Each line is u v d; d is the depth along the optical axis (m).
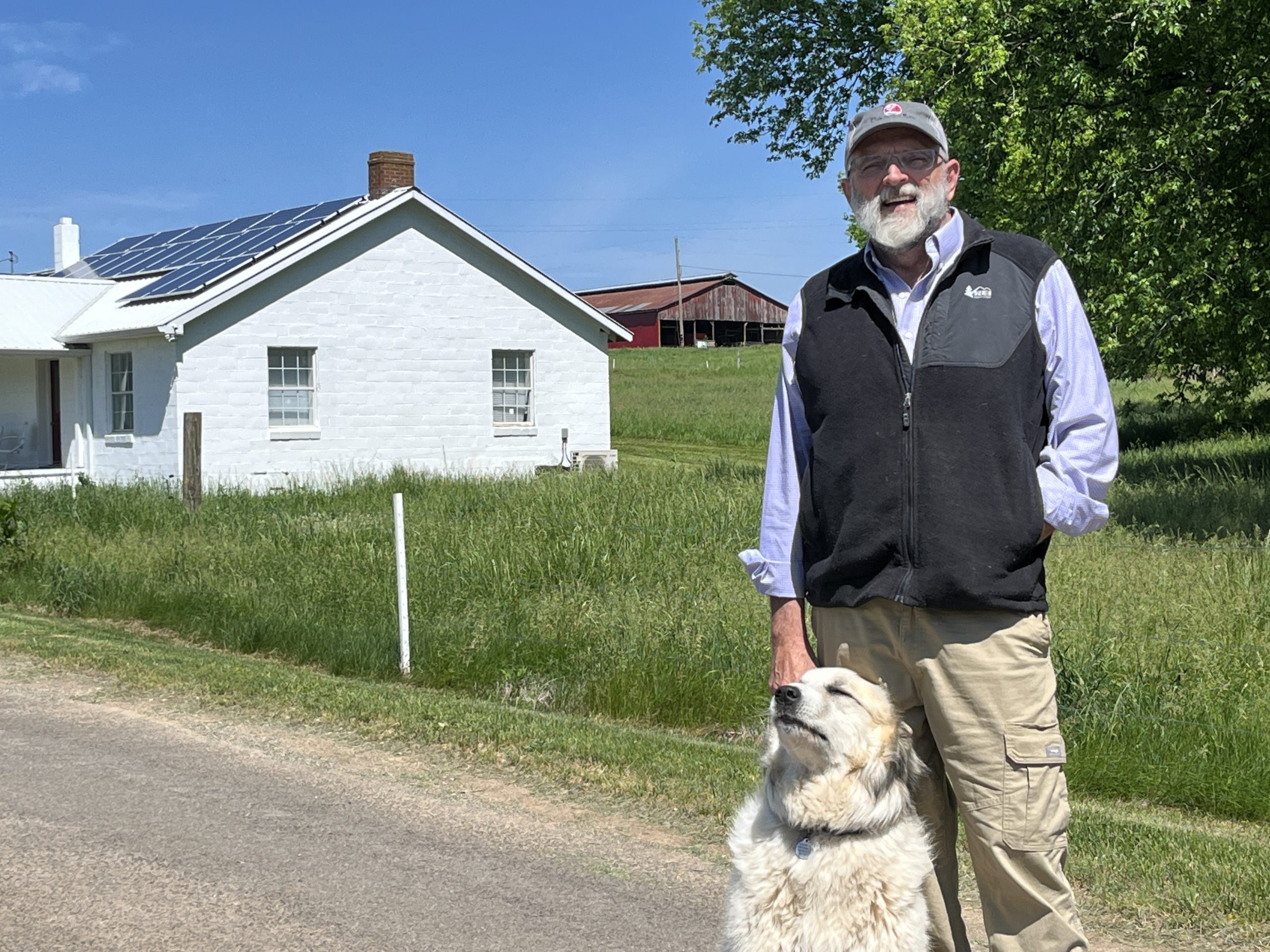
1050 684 3.49
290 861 5.41
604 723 8.27
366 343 24.41
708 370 59.47
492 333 25.89
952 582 3.36
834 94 28.77
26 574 14.09
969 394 3.40
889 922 3.31
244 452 23.06
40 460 26.95
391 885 5.14
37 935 4.63
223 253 25.30
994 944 3.56
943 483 3.40
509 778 6.67
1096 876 5.16
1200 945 4.56
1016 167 17.95
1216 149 16.98
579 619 9.89
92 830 5.80
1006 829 3.43
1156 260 16.56
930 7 18.12
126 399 24.14
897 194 3.49
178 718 8.00
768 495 3.80
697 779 6.49
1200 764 6.67
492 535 12.74
